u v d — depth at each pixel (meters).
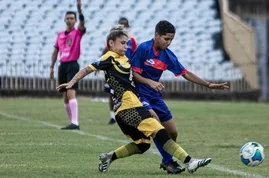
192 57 85.19
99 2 90.44
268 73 94.62
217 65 79.12
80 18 43.12
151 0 91.38
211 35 87.56
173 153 23.02
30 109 57.81
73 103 42.25
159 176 23.09
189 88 77.69
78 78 23.17
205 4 91.38
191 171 22.89
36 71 75.19
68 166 25.48
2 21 86.12
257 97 79.00
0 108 58.66
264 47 95.94
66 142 34.00
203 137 38.38
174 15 90.44
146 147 23.75
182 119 50.91
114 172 24.03
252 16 97.69
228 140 36.91
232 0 97.75
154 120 23.23
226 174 24.06
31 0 88.75
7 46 83.56
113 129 42.38
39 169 24.48
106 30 87.06
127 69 23.67
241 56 79.38
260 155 24.44
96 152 30.16
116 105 23.58
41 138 35.59
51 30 86.06
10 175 22.88
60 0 89.44
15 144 32.62
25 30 85.50
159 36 24.42
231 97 77.94
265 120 50.91
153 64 24.75
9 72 75.12
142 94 24.62
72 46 43.34
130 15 90.06
